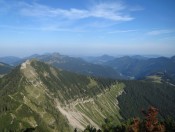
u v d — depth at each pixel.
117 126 161.12
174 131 119.88
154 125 62.38
